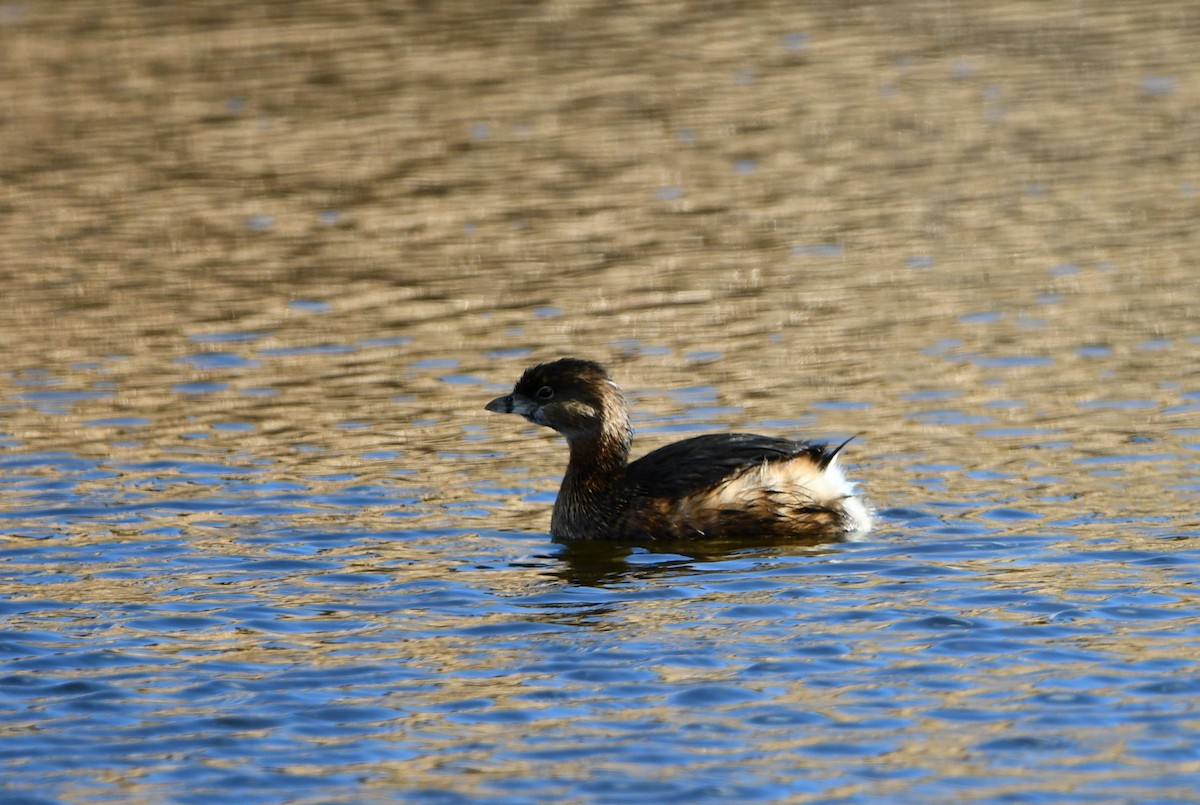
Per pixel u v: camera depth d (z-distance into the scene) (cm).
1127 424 1741
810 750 979
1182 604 1205
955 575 1292
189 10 4503
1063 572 1288
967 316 2236
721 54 4025
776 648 1144
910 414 1808
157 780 959
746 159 3178
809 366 2022
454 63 3944
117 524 1478
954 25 4303
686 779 945
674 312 2303
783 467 1440
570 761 973
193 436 1781
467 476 1647
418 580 1326
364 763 977
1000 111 3475
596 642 1168
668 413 1838
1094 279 2402
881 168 3094
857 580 1292
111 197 2981
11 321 2300
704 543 1424
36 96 3675
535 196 2972
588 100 3631
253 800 932
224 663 1143
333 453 1717
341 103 3606
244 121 3484
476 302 2375
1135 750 966
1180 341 2081
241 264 2595
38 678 1117
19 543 1423
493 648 1164
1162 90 3584
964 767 952
